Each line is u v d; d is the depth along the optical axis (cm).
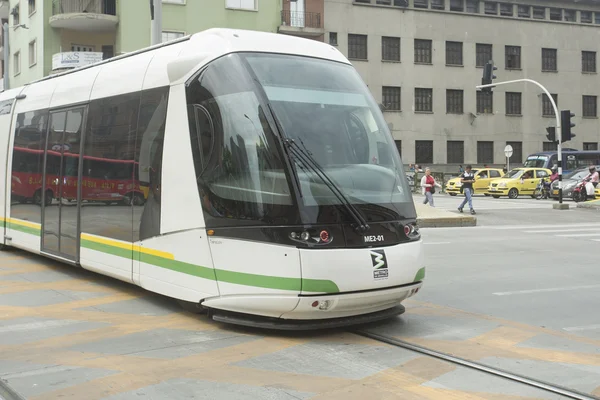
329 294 593
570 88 5566
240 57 659
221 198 637
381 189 650
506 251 1343
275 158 609
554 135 2769
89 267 862
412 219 666
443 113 5150
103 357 555
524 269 1096
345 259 597
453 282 964
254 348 588
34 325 667
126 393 467
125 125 788
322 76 691
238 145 632
